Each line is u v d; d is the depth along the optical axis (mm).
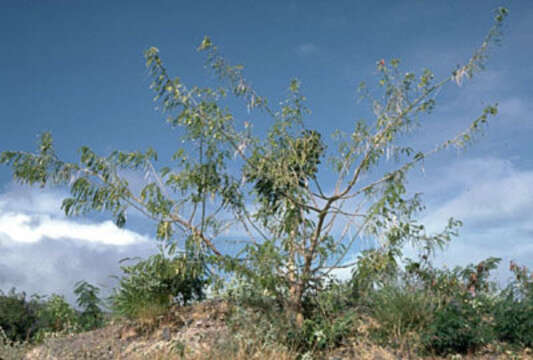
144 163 6820
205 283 6945
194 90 6391
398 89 6402
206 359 5402
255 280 6355
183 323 6570
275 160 6977
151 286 6871
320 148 7133
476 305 6105
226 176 6820
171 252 6574
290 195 6809
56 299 8664
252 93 6637
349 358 5406
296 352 5645
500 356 5098
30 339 7969
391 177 6441
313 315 6438
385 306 5945
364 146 6809
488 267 6613
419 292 6117
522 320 5402
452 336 5234
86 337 6848
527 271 6148
